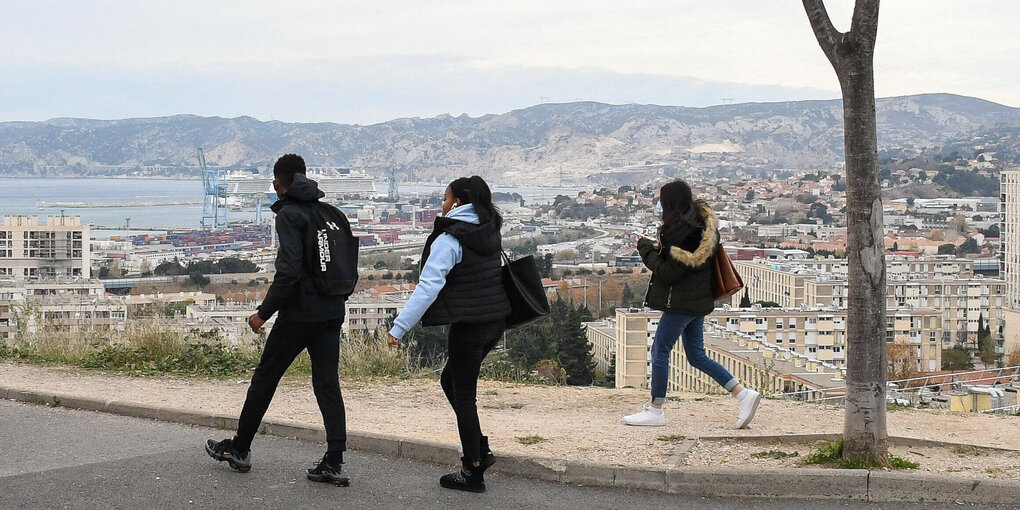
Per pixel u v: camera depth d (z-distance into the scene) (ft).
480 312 17.12
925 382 49.65
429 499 17.07
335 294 17.75
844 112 18.06
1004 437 22.48
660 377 23.09
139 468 18.65
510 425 23.38
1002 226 339.57
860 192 18.04
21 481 17.67
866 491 17.08
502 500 17.08
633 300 217.36
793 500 17.17
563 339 79.82
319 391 18.01
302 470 18.75
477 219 17.15
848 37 17.80
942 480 16.90
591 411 25.70
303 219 17.51
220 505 16.48
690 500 17.20
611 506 16.78
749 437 21.21
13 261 240.94
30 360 34.83
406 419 24.20
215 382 30.35
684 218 21.81
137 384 29.53
